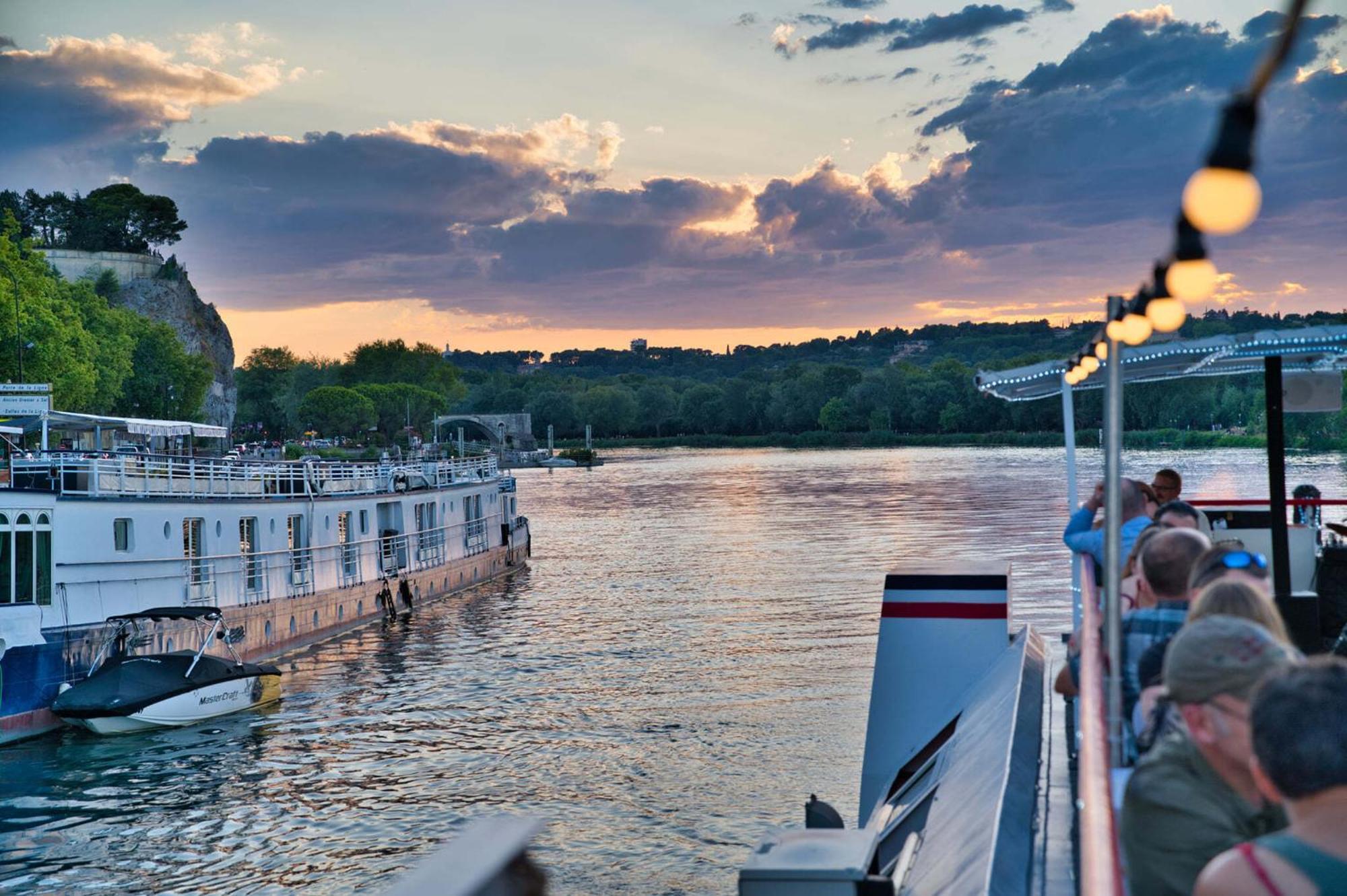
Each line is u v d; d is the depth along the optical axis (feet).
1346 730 10.39
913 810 34.63
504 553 208.13
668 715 101.24
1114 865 11.22
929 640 47.01
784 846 26.11
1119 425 20.66
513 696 111.04
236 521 126.31
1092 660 19.13
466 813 78.69
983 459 587.27
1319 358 42.42
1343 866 10.33
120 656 102.37
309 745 95.61
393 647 138.10
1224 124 8.59
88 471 110.73
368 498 158.71
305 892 66.95
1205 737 14.28
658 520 307.99
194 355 533.14
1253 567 21.39
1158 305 15.39
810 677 113.29
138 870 70.44
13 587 98.99
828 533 251.19
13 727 95.81
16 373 286.87
